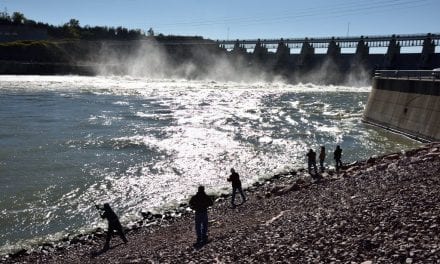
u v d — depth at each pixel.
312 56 151.62
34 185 28.22
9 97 75.38
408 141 44.44
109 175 31.08
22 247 19.20
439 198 12.56
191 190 28.00
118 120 55.50
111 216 18.53
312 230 12.38
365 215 12.55
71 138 43.00
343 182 22.48
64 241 19.89
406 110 47.38
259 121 58.22
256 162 35.88
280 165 34.94
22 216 23.08
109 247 18.31
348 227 11.69
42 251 18.77
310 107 75.69
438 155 24.03
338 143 44.22
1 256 18.28
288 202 20.42
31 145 39.38
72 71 159.25
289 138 46.59
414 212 11.50
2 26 192.88
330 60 143.50
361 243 9.99
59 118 55.09
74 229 21.53
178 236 17.94
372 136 47.66
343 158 37.75
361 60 136.12
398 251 8.84
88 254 17.52
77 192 27.25
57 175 30.67
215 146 41.62
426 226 10.02
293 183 25.80
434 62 115.25
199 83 136.62
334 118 62.31
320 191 21.36
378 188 18.02
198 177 31.12
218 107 72.88
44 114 57.72
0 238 20.34
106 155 36.88
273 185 28.22
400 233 9.97
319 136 47.88
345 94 106.00
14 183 28.48
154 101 78.81
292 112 68.25
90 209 24.48
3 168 31.77
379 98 55.50
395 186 17.53
